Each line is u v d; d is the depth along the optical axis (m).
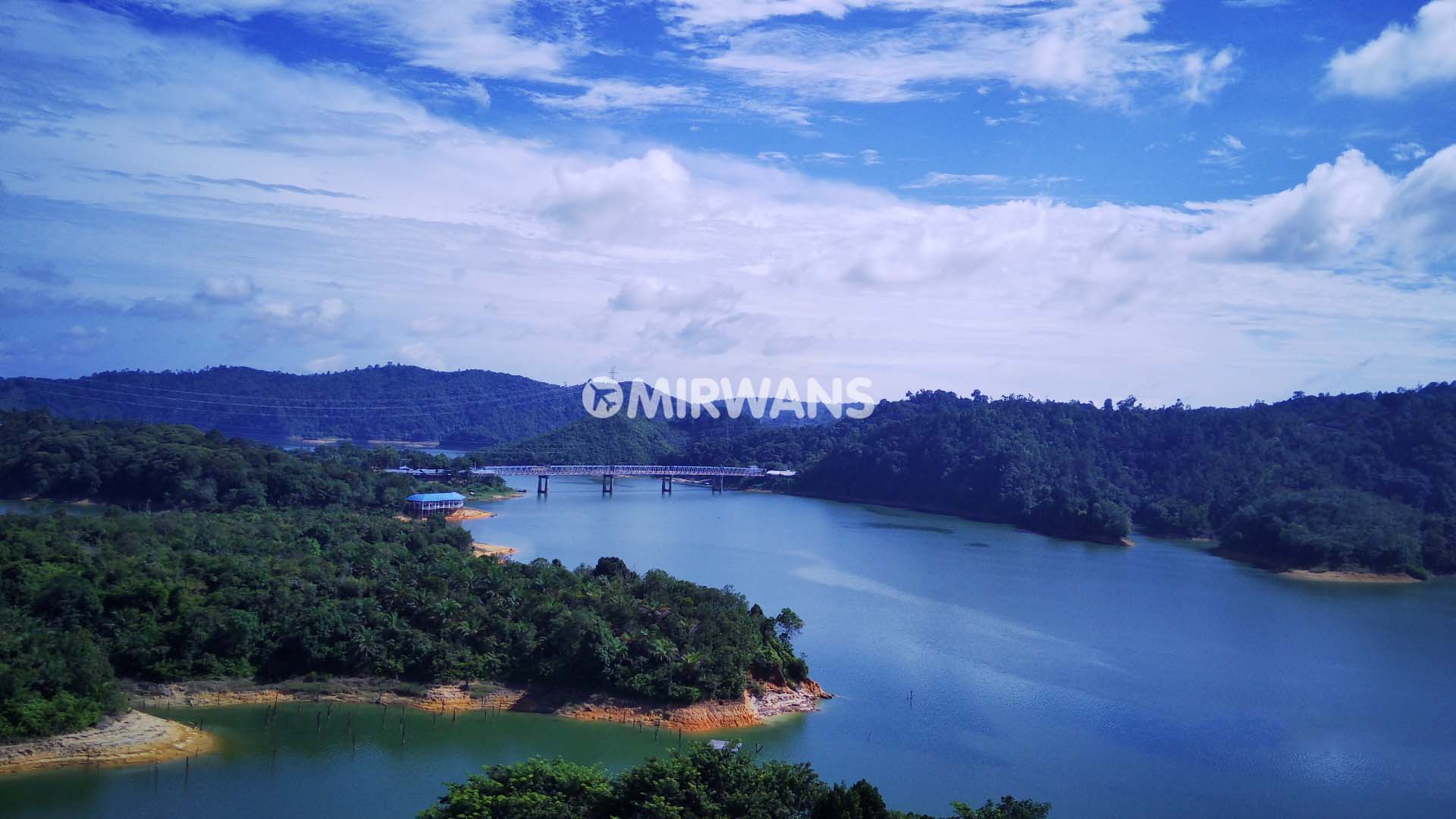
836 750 112.31
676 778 80.62
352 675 124.62
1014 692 135.38
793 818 78.69
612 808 80.00
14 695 101.00
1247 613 194.62
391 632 127.56
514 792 80.31
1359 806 103.38
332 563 154.38
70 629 118.88
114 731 103.62
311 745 106.81
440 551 172.12
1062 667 148.25
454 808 77.75
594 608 134.25
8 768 96.56
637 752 108.00
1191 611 194.25
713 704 120.69
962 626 171.00
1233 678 146.12
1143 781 107.38
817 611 178.50
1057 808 99.75
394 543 193.12
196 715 114.38
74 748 100.06
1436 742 121.62
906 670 143.12
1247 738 121.38
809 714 124.38
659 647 125.31
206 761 102.00
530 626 130.00
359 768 101.06
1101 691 137.25
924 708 127.12
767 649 131.88
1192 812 100.44
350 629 126.88
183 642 121.75
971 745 115.25
